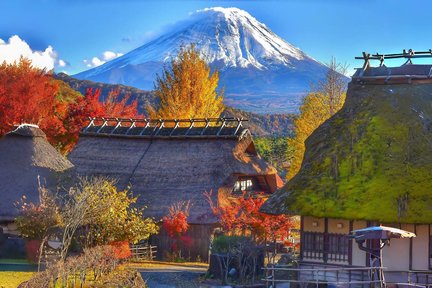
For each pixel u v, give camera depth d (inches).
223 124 1834.4
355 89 1347.2
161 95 2529.5
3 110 2107.5
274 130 6338.6
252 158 1838.1
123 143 1889.8
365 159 1198.3
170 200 1670.8
